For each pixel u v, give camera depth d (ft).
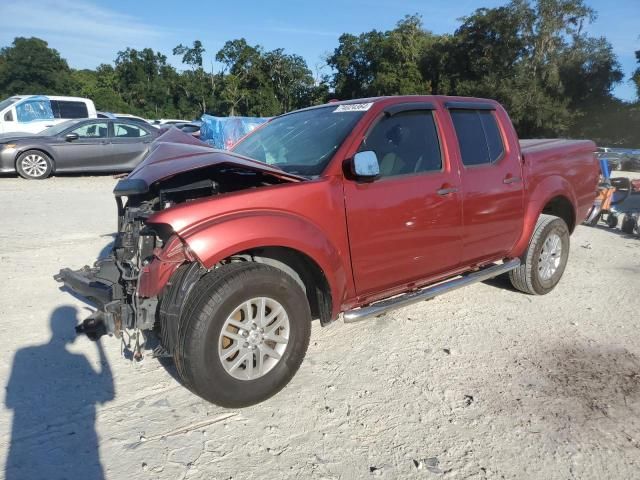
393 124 12.82
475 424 10.14
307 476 8.66
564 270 18.70
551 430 9.97
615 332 14.52
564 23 131.95
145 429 9.86
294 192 10.73
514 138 15.81
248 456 9.14
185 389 11.28
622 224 28.22
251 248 10.10
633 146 143.54
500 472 8.83
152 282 9.70
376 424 10.11
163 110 294.05
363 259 11.87
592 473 8.83
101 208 31.12
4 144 42.14
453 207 13.47
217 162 10.53
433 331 14.40
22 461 8.92
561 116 131.54
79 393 11.04
